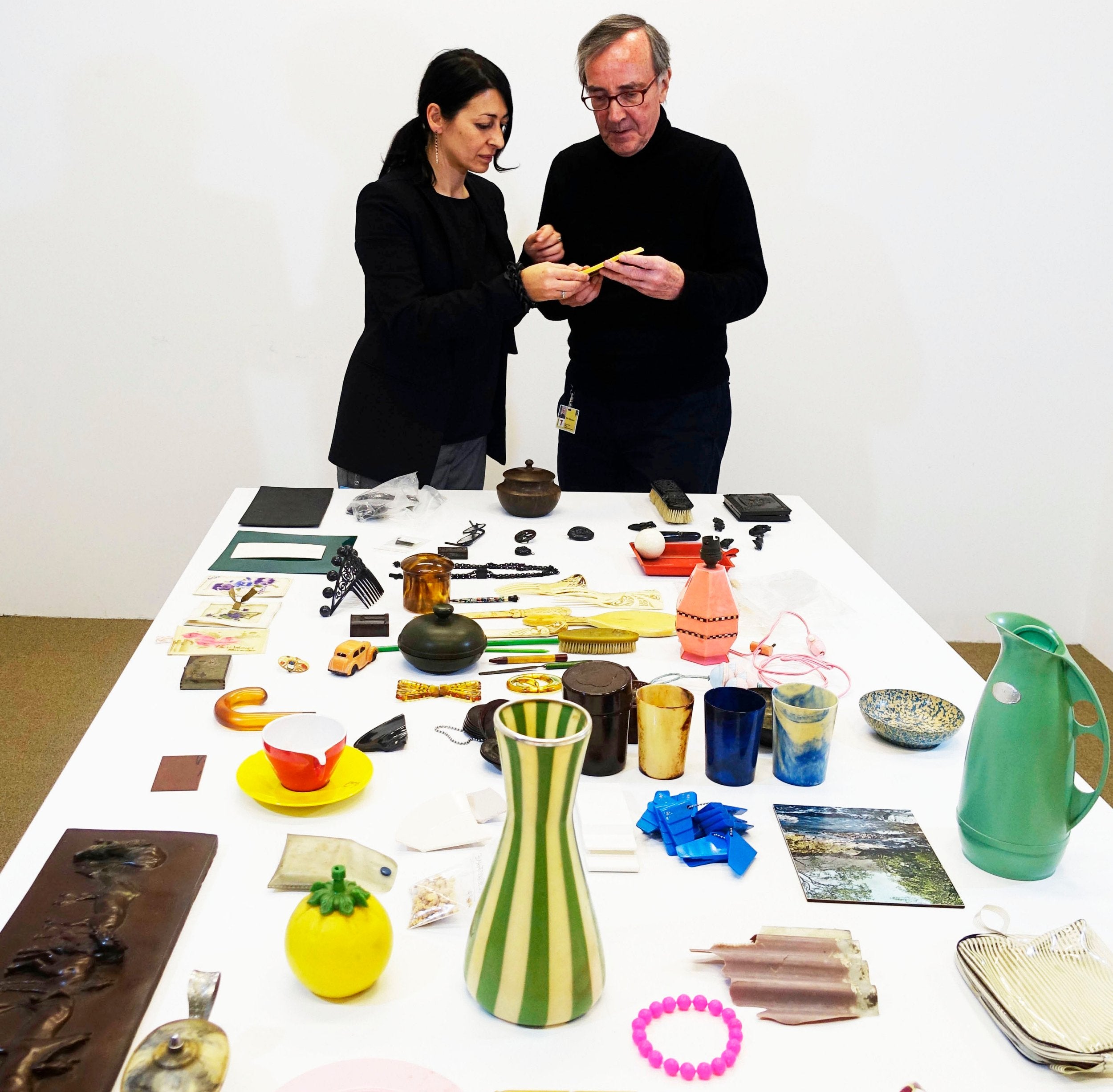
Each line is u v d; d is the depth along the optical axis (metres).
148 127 3.34
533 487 2.38
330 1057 0.94
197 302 3.52
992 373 3.66
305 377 3.62
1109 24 3.33
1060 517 3.82
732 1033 0.97
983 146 3.44
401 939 1.09
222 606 1.85
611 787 1.36
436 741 1.46
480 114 2.35
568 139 3.44
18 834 2.60
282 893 1.14
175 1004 0.99
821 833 1.28
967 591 3.91
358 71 3.32
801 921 1.13
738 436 3.72
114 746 1.42
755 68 3.37
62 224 3.42
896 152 3.45
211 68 3.30
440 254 2.50
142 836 1.20
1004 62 3.36
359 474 2.60
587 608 1.92
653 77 2.44
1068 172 3.46
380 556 2.14
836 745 1.50
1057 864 1.23
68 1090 0.88
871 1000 1.02
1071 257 3.54
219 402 3.63
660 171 2.67
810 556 2.24
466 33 3.32
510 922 0.96
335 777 1.33
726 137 3.44
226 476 3.71
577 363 2.87
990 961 1.05
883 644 1.82
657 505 2.48
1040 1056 0.95
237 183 3.41
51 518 3.73
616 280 2.49
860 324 3.61
